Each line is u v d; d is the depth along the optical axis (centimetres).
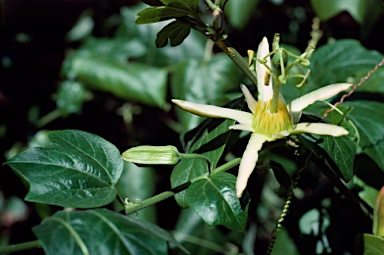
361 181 39
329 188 43
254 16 50
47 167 30
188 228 51
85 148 31
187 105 33
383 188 34
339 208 42
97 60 51
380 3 45
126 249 27
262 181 50
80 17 56
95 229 28
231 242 51
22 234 56
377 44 47
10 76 54
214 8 33
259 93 33
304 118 35
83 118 54
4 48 54
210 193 31
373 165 39
